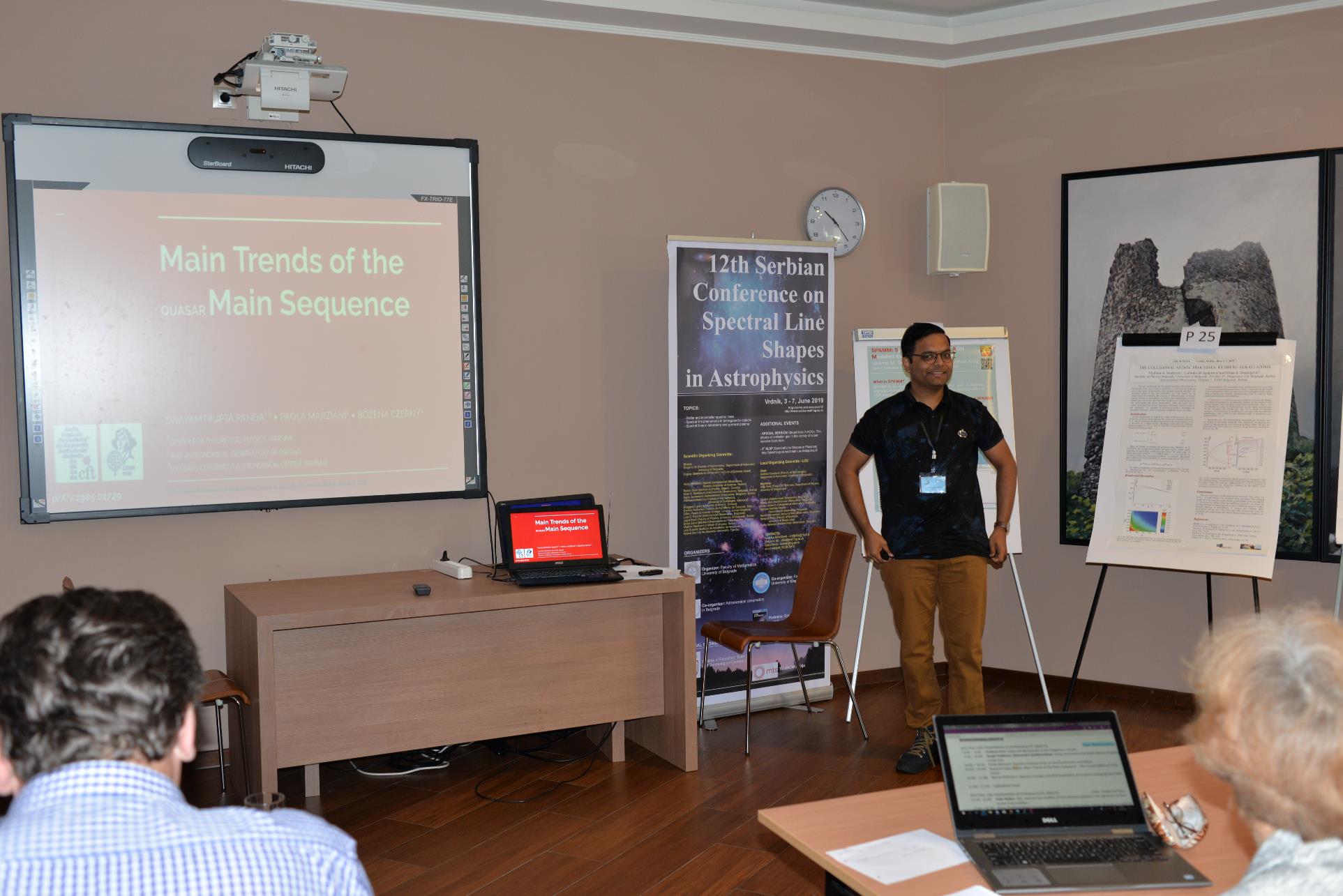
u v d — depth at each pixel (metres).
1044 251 5.46
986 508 5.09
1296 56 4.88
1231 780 1.21
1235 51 5.00
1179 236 5.11
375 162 4.50
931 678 4.44
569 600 3.99
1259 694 1.16
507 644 4.05
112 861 0.97
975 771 1.91
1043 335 5.48
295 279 4.38
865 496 5.30
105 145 4.08
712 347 4.92
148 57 4.20
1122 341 4.88
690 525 4.92
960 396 4.40
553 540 4.27
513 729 4.07
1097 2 5.08
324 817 3.83
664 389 5.19
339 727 3.78
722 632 4.56
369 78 4.55
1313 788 1.12
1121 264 5.24
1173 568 4.61
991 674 5.66
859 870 1.75
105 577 4.20
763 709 5.14
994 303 5.59
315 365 4.43
